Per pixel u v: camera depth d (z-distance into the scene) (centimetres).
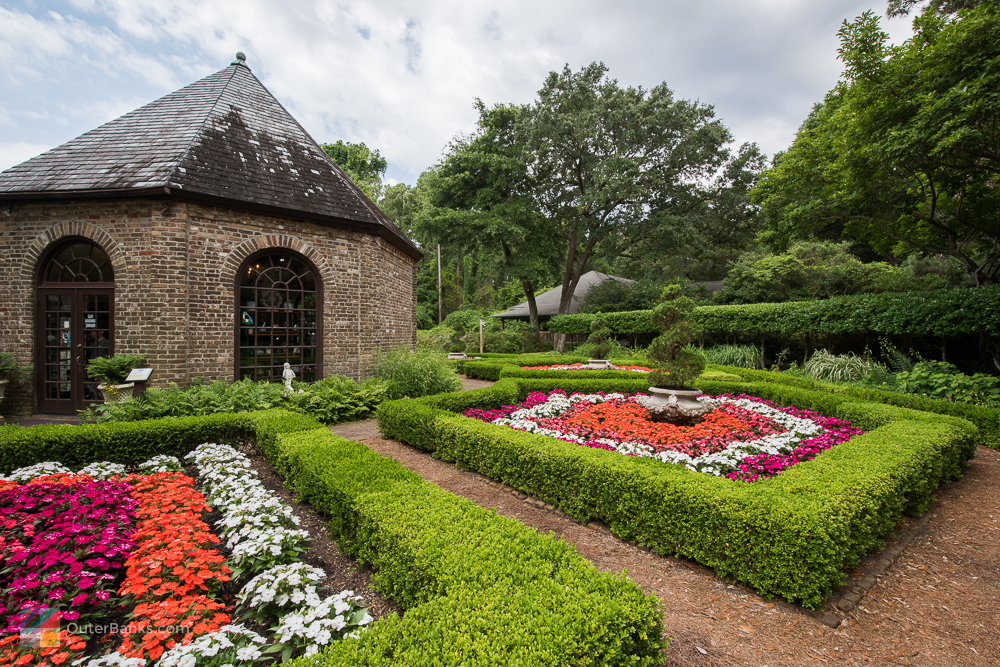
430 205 2397
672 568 296
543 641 158
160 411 598
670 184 2234
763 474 398
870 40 830
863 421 579
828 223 1238
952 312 873
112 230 727
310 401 695
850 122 942
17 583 202
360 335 930
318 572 236
